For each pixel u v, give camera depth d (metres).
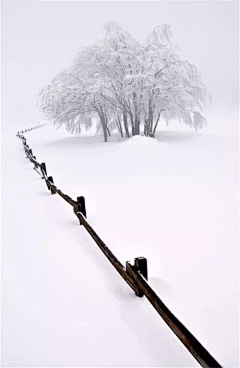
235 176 6.30
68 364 1.40
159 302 1.58
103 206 4.36
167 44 15.00
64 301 1.92
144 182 6.00
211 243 2.93
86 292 2.02
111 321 1.71
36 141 16.97
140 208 4.22
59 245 2.83
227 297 2.00
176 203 4.43
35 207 4.17
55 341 1.56
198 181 5.93
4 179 6.44
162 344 1.52
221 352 1.51
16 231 3.25
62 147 13.42
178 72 14.45
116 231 3.31
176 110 15.39
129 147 12.16
